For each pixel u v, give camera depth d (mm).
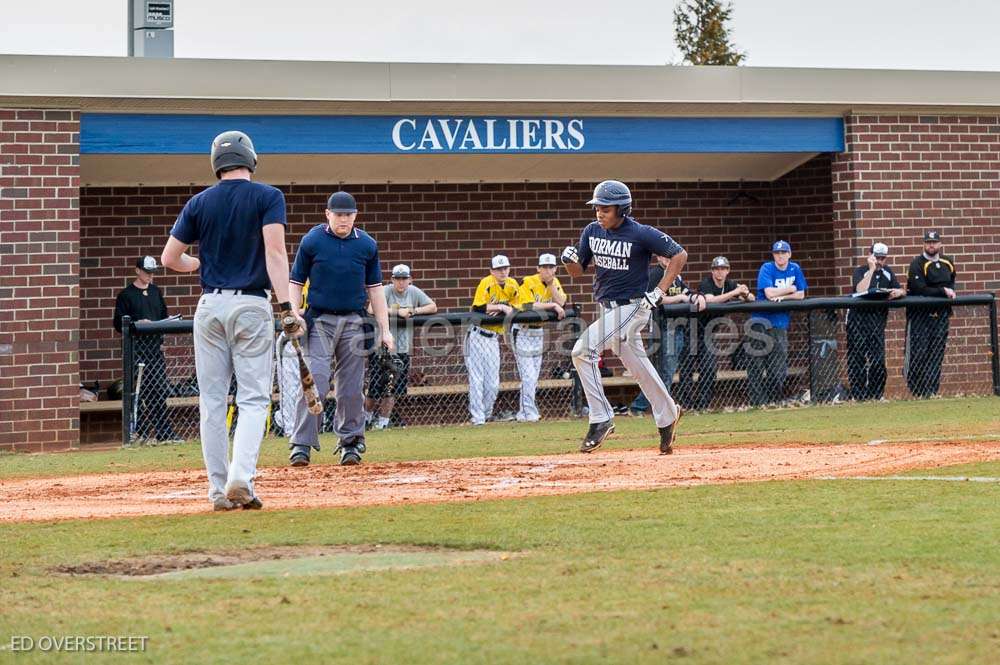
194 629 8445
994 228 35062
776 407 29969
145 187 34656
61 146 28516
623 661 7512
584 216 37688
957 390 31969
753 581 9656
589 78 32188
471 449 22359
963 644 7793
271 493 15945
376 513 13617
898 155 34375
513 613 8758
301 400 19922
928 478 15617
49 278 28234
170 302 34750
